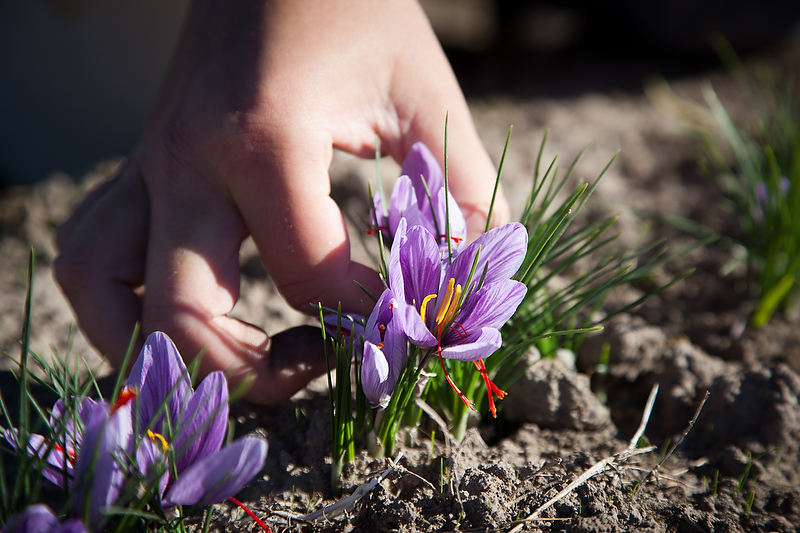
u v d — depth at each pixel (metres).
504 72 1.16
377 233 0.46
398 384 0.46
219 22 0.50
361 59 0.49
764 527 0.47
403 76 0.50
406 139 0.50
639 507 0.47
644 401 0.54
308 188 0.47
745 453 0.51
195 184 0.48
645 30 1.15
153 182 0.49
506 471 0.47
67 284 0.49
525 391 0.51
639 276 0.49
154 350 0.42
